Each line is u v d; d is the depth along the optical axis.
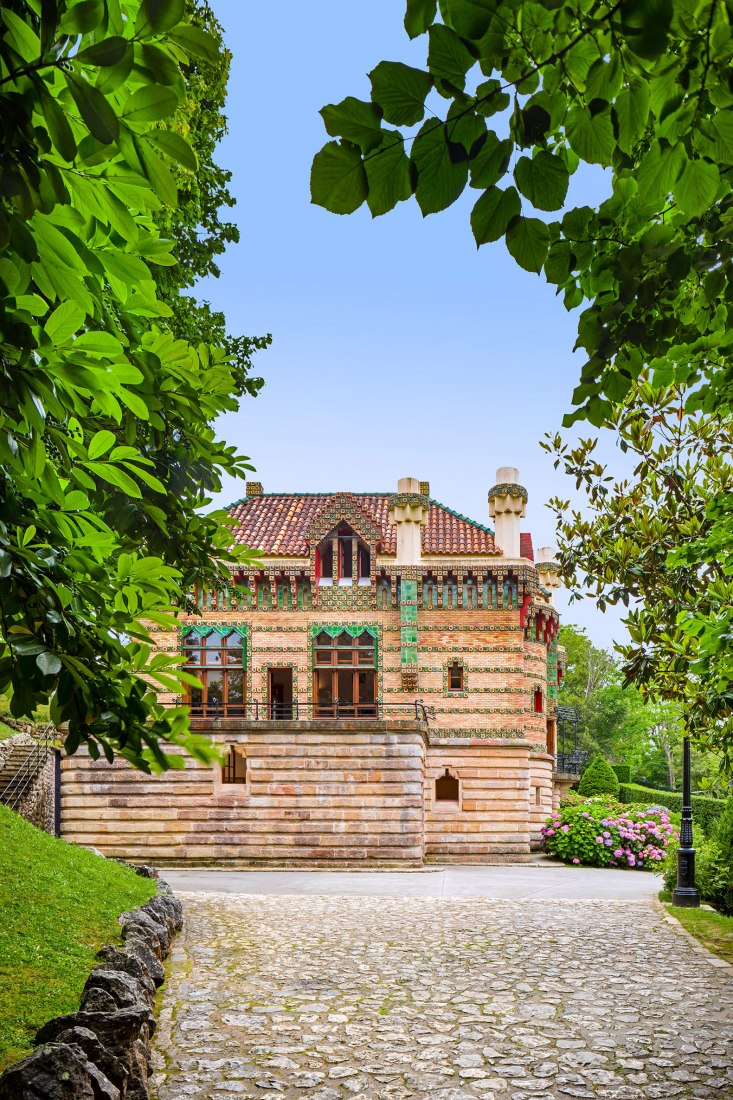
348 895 19.86
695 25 2.76
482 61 2.55
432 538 34.22
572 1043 8.73
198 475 6.04
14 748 26.58
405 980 11.30
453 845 30.89
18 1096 5.03
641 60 2.75
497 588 32.22
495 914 16.91
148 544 5.77
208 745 4.09
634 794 51.59
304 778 28.11
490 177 2.75
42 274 2.96
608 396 4.60
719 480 11.16
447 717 31.75
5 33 2.41
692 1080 7.69
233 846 27.80
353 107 2.50
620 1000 10.38
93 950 9.53
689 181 3.23
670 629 10.98
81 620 3.89
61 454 3.54
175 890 20.67
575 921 16.06
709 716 10.48
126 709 4.04
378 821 27.86
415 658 31.50
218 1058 8.02
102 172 2.80
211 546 6.44
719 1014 9.79
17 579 3.50
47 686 3.59
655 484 11.59
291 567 31.86
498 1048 8.55
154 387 4.47
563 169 2.72
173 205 2.77
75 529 3.92
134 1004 7.17
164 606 4.20
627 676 10.96
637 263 3.91
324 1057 8.17
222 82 15.41
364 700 32.28
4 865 11.73
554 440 11.82
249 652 31.94
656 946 13.67
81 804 27.92
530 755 32.81
